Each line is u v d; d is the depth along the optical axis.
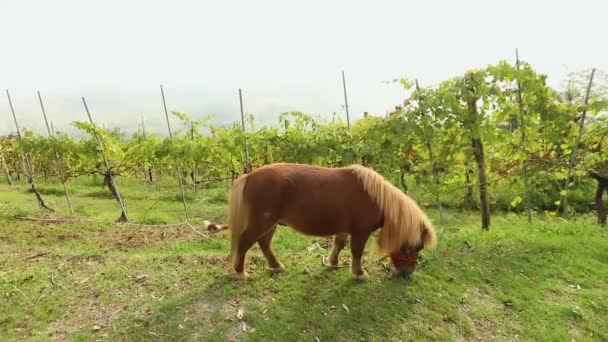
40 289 4.44
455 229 7.31
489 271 5.00
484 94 6.06
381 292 4.48
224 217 9.95
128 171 10.42
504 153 6.97
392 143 6.70
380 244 4.58
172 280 4.69
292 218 4.31
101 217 9.77
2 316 3.95
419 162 7.31
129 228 8.26
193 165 9.96
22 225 7.99
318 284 4.64
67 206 11.42
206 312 4.05
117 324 3.85
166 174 17.45
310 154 7.24
